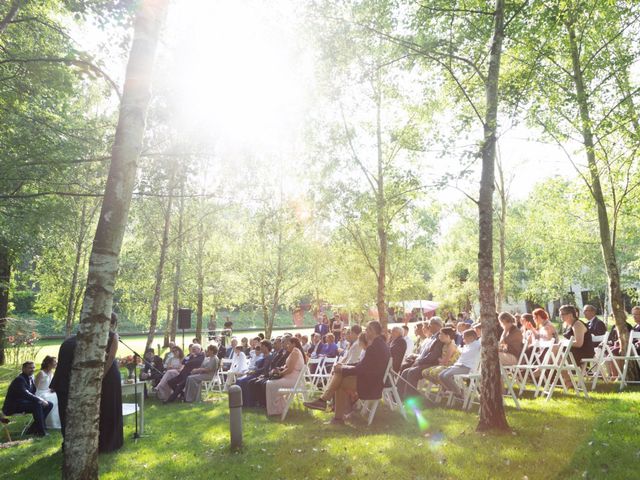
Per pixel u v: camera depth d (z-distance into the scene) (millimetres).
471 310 40094
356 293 27234
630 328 11328
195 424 9133
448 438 6379
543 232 29781
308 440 7008
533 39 10312
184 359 14625
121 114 5453
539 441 5832
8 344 20500
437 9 7887
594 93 11531
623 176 12320
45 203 15023
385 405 9352
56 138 13180
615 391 9016
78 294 26219
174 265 25516
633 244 32938
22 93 11578
